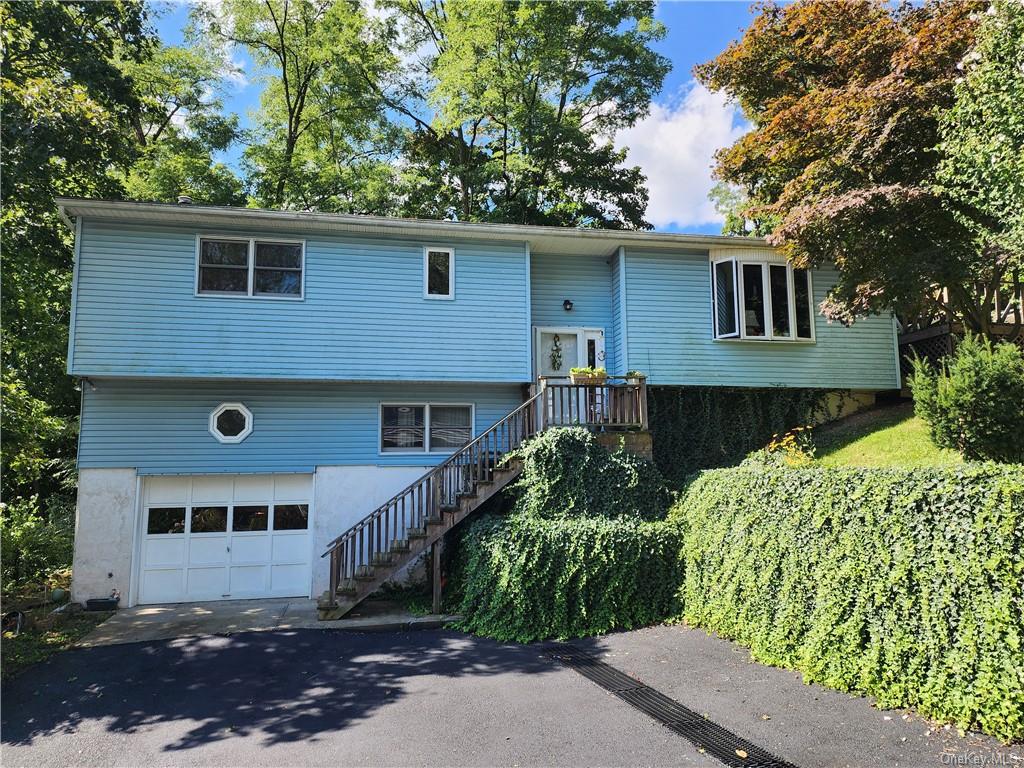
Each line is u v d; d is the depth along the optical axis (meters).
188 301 12.58
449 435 14.44
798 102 12.89
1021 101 8.02
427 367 13.54
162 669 8.46
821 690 6.64
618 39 24.69
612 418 12.79
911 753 5.16
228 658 8.88
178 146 22.77
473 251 14.18
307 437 13.64
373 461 13.88
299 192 23.72
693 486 10.56
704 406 15.07
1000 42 8.30
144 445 12.89
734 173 14.66
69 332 13.16
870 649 6.43
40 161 12.64
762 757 5.30
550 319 15.22
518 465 12.04
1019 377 9.04
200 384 13.27
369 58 25.48
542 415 12.55
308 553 13.50
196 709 7.06
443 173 27.19
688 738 5.77
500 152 25.97
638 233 14.41
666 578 10.13
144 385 13.02
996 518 5.52
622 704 6.70
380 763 5.59
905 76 11.20
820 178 12.45
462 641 9.60
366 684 7.68
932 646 5.83
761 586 8.08
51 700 7.44
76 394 15.93
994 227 9.95
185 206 12.26
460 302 13.92
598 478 11.81
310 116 25.59
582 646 9.05
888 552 6.43
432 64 27.50
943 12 11.49
